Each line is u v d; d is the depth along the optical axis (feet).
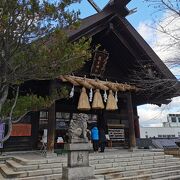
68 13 18.21
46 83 41.83
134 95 51.98
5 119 19.85
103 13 41.16
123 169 31.45
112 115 54.80
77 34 37.40
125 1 40.34
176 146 59.57
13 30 16.65
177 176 33.35
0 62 17.20
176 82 26.94
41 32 18.01
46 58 17.39
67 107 50.29
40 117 45.55
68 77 38.40
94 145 41.81
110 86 43.16
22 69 17.75
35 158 31.86
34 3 16.38
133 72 47.09
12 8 15.96
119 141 53.67
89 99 43.45
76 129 25.46
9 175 25.27
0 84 18.08
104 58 43.45
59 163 29.45
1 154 38.93
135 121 58.23
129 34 43.86
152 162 36.47
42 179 25.61
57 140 45.27
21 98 21.83
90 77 45.29
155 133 130.62
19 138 42.32
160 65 42.09
